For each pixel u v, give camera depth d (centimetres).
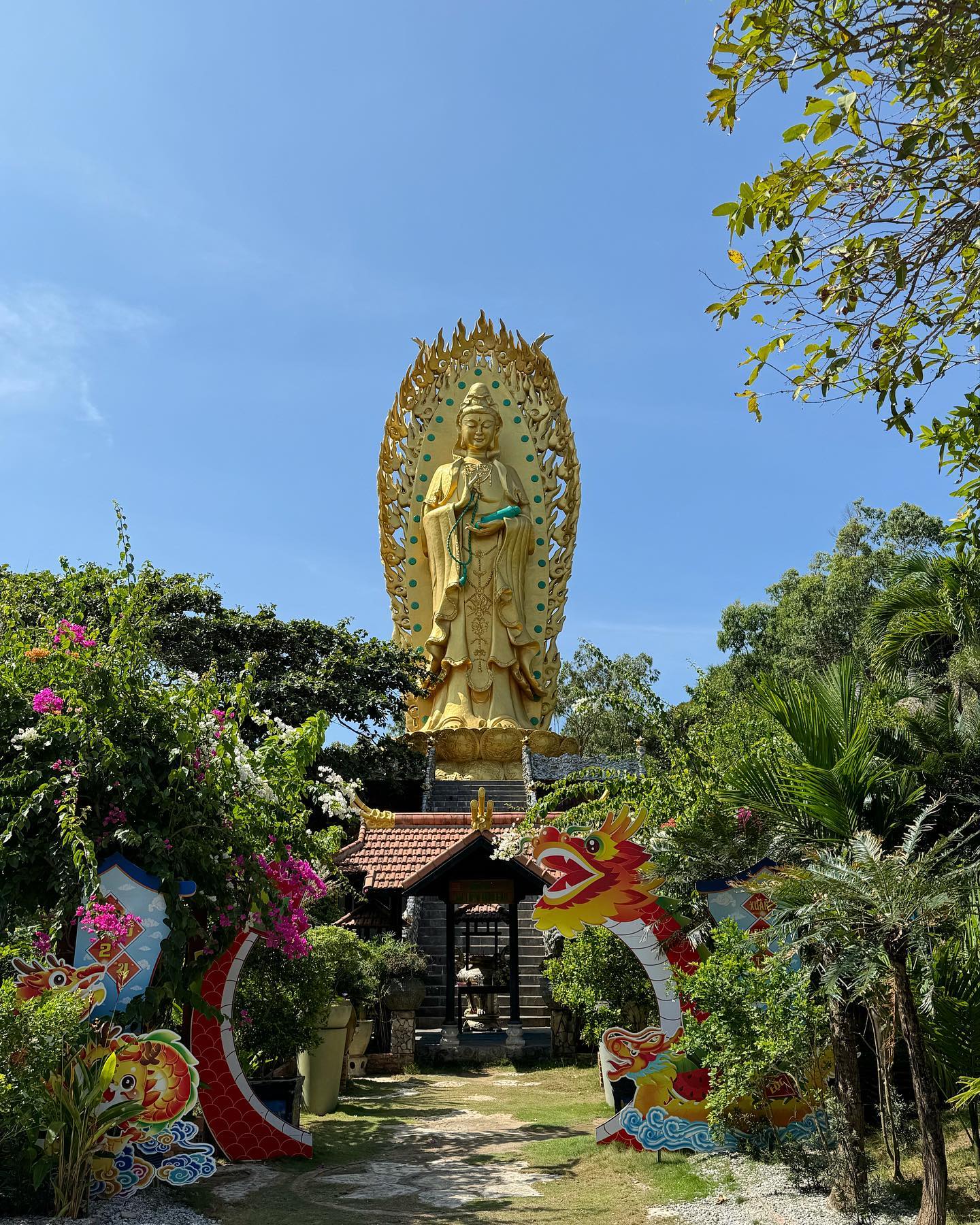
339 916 1822
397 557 3788
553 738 3503
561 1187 914
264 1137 1012
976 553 955
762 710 1128
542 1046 1805
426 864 1919
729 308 776
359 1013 1566
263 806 995
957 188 712
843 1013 862
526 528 3675
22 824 852
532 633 3709
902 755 1049
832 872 767
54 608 1078
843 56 684
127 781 895
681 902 1021
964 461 884
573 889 1034
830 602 3866
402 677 2859
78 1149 794
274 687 2581
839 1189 810
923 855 781
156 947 870
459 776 3403
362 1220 816
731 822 1034
